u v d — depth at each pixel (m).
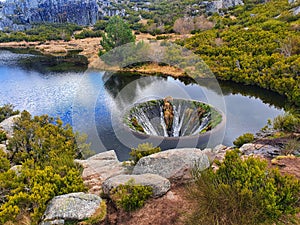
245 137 10.08
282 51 21.22
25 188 5.23
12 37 51.91
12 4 85.06
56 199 4.65
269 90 18.53
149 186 4.72
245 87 19.33
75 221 4.33
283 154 7.81
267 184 4.43
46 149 7.32
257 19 33.41
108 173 5.24
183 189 4.84
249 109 15.41
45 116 9.96
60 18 77.25
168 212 4.47
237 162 4.98
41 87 22.61
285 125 10.53
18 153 7.53
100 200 4.69
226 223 3.99
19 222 4.46
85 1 76.56
